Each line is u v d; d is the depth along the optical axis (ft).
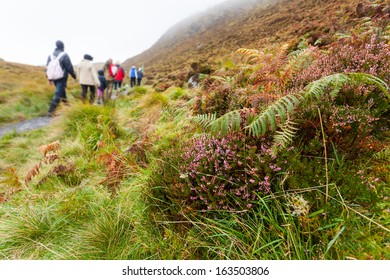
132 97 26.84
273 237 5.04
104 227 6.56
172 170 6.93
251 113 6.81
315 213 4.62
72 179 10.00
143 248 5.72
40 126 21.62
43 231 7.16
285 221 4.92
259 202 5.40
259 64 11.03
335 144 6.07
